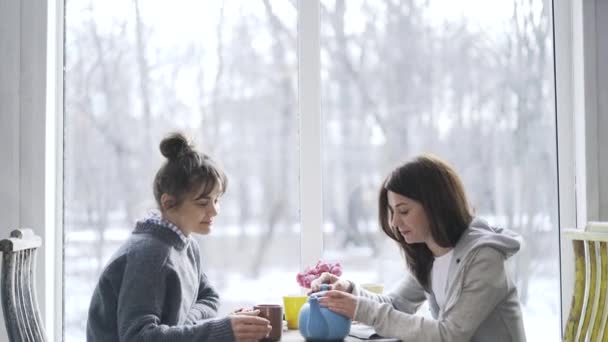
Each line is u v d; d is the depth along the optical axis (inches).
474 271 82.7
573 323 81.0
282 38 113.4
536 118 115.3
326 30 114.0
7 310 67.2
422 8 114.8
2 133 104.7
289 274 112.6
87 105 111.2
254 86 113.2
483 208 114.7
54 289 108.7
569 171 114.1
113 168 111.3
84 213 110.7
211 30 112.9
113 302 81.1
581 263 81.1
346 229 113.3
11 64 105.0
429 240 89.0
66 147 110.8
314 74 111.3
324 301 81.9
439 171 86.6
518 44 115.3
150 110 111.8
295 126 113.3
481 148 114.7
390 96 114.3
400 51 114.6
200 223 85.4
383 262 113.3
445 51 114.8
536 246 114.9
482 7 115.0
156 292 78.3
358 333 86.4
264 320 78.6
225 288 112.0
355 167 113.7
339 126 113.7
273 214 112.8
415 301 98.0
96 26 111.4
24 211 104.8
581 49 111.7
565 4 114.6
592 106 110.8
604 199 111.1
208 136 112.5
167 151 84.6
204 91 112.6
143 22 112.0
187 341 75.8
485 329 84.3
